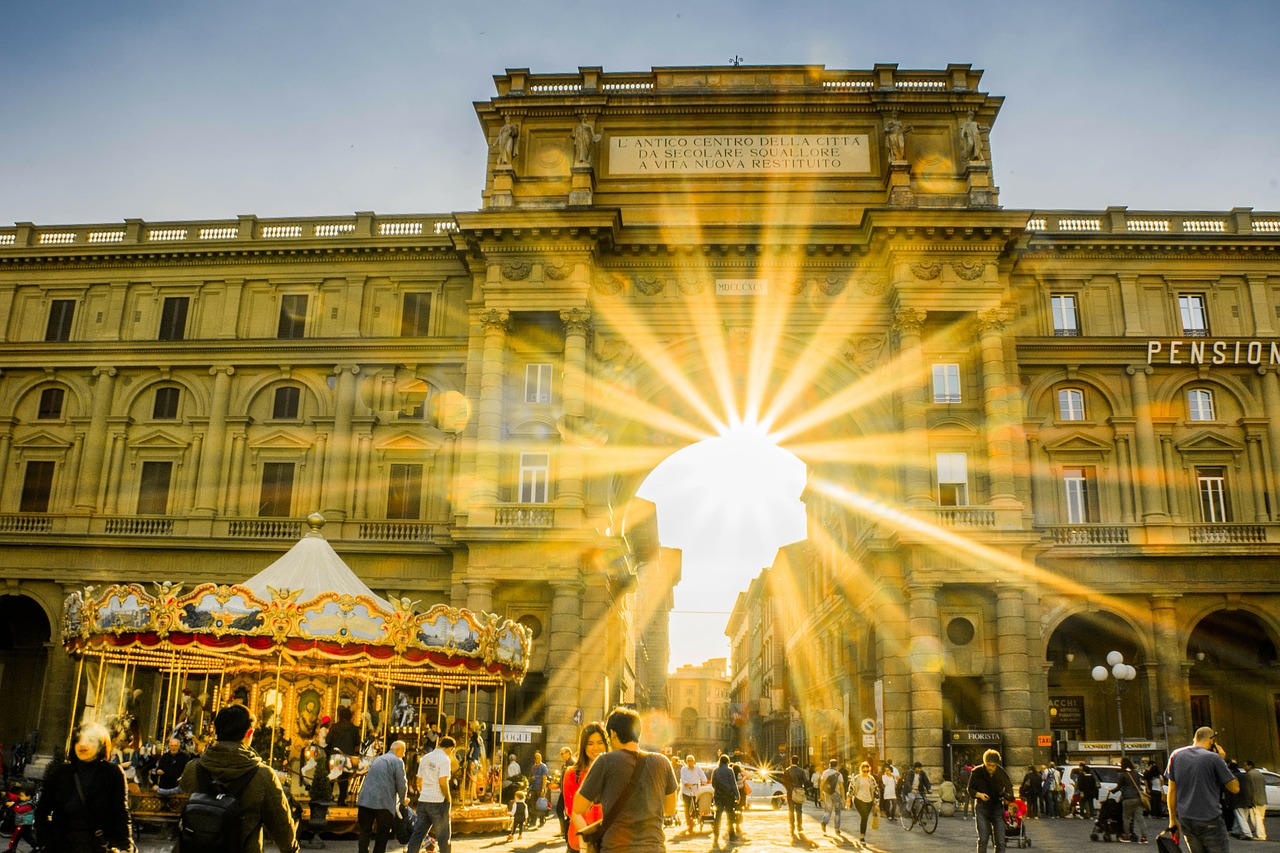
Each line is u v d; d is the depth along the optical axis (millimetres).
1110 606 39312
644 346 40750
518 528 37375
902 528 36969
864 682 45281
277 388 43250
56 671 40094
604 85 43688
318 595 24109
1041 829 29047
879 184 41781
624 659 68875
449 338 42250
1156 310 42469
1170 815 11750
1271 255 42562
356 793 24250
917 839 27094
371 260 43750
